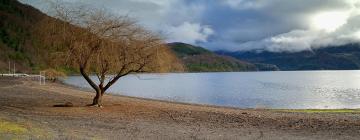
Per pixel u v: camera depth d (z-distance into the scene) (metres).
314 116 30.31
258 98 67.25
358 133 21.41
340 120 27.58
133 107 33.34
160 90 86.75
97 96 31.39
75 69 30.45
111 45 27.77
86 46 27.55
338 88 99.56
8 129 17.33
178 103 45.47
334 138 19.56
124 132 19.45
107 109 30.52
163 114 29.41
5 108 28.56
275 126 24.16
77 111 28.28
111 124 22.45
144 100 46.94
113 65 29.00
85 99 41.66
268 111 36.12
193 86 107.50
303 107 50.62
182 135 19.27
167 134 19.41
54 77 99.12
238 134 20.34
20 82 81.81
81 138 16.47
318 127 23.83
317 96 72.50
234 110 36.38
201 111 33.03
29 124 19.72
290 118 28.64
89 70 30.03
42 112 26.91
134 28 28.19
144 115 28.20
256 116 29.70
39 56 30.17
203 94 75.81
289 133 21.19
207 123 25.00
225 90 90.31
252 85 116.19
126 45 28.03
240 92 83.31
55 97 43.12
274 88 99.94
